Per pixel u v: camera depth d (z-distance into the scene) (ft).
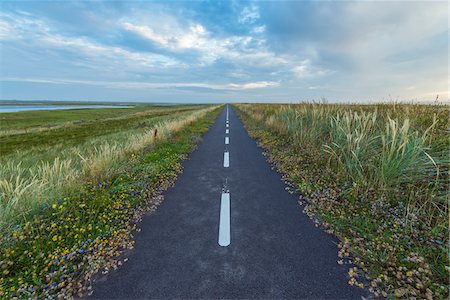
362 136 13.84
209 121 62.75
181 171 18.22
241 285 6.40
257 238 8.77
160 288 6.36
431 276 6.29
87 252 7.78
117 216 10.27
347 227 9.18
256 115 58.75
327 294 6.04
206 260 7.52
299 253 7.78
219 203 12.16
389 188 11.26
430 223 8.77
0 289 6.17
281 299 5.93
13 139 41.73
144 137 27.25
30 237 8.20
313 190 13.05
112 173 15.61
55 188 12.55
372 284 6.24
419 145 10.95
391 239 7.96
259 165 19.72
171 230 9.50
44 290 6.24
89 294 6.21
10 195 10.64
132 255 7.86
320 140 20.49
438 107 20.97
